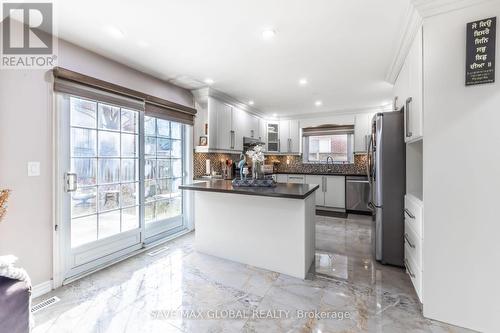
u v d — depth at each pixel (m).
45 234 1.96
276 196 2.13
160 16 1.77
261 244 2.46
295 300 1.88
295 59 2.52
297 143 5.49
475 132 1.49
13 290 1.03
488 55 1.43
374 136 2.68
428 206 1.63
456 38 1.51
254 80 3.16
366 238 3.38
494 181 1.45
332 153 5.46
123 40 2.12
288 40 2.13
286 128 5.59
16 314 1.02
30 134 1.85
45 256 1.96
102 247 2.47
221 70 2.82
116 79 2.54
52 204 2.00
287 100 4.20
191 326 1.58
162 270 2.39
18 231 1.80
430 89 1.60
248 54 2.40
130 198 2.81
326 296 1.93
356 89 3.53
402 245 2.46
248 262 2.53
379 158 2.53
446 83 1.55
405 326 1.58
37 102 1.90
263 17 1.79
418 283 1.82
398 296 1.93
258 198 2.47
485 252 1.48
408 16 1.75
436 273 1.62
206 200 2.80
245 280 2.19
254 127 4.99
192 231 3.70
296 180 5.40
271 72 2.88
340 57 2.46
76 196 2.26
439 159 1.59
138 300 1.87
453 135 1.54
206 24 1.88
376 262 2.59
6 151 1.73
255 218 2.49
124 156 2.73
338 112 5.03
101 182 2.49
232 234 2.63
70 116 2.18
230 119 4.14
